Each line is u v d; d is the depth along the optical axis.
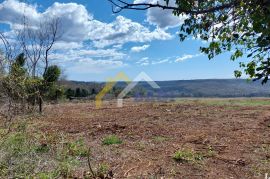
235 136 10.10
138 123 12.95
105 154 7.74
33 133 8.70
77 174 6.08
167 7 2.71
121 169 6.64
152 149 8.39
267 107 18.89
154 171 6.56
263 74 2.69
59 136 8.80
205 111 17.09
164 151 8.19
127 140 9.62
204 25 2.94
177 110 17.81
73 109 19.39
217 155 7.84
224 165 7.08
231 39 3.04
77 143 8.39
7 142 6.38
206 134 10.43
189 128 11.70
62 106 21.44
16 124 8.01
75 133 10.64
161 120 13.89
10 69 7.96
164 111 17.48
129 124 12.64
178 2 2.72
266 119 13.54
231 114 15.56
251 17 2.56
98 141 9.42
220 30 3.00
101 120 14.04
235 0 2.64
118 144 8.98
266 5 2.44
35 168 5.74
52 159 6.40
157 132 10.86
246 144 9.02
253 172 6.63
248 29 2.83
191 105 20.86
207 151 8.18
